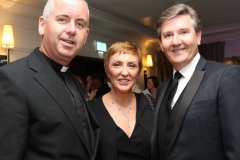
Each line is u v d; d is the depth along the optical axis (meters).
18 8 3.74
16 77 1.01
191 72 1.30
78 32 1.17
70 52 1.17
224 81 1.11
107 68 1.59
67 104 1.10
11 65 1.06
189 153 1.14
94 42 5.46
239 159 0.98
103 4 4.45
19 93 0.98
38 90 1.04
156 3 4.46
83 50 5.15
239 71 1.12
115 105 1.58
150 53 7.46
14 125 0.93
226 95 1.07
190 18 1.26
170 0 4.43
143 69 7.09
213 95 1.13
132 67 1.55
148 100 1.70
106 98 1.62
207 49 6.99
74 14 1.14
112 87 1.59
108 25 5.30
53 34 1.14
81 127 1.12
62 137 1.04
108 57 1.57
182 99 1.20
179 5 1.28
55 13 1.13
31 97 1.00
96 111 1.54
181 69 1.33
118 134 1.45
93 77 5.24
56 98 1.08
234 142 1.00
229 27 6.26
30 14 3.96
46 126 1.01
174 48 1.29
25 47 3.95
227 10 5.07
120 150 1.44
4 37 3.51
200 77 1.20
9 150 0.91
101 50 5.57
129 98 1.61
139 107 1.59
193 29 1.27
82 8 1.17
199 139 1.13
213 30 6.48
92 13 4.60
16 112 0.95
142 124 1.52
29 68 1.09
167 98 1.38
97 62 5.91
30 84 1.03
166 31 1.30
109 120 1.49
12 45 3.58
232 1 4.55
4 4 3.53
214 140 1.11
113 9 4.72
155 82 4.82
